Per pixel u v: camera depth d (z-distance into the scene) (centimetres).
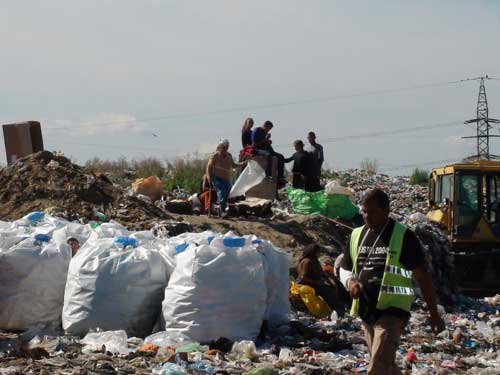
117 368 777
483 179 1891
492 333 1175
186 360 826
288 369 826
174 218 1534
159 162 3102
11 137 1720
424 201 3072
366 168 3922
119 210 1488
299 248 1535
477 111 5078
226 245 978
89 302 959
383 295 583
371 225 596
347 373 830
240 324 955
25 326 989
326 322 1145
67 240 1049
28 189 1483
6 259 988
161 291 991
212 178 1620
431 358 952
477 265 1819
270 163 1809
